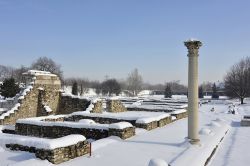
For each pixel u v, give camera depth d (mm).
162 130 18672
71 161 10617
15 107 22422
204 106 54094
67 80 100562
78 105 25594
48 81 25172
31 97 23781
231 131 21750
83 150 11508
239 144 16281
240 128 23609
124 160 10828
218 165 11812
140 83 97188
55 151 10172
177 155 11672
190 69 13555
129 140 14672
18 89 43812
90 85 111812
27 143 11914
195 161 10750
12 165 9492
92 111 24328
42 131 17531
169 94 84625
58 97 26031
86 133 16203
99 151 12102
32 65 74438
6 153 11617
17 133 18281
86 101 25359
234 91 67125
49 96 25109
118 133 14891
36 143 11188
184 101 50938
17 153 11617
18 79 73062
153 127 19312
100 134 15805
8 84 43469
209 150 13055
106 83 90125
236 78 67438
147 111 32031
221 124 22797
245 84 63812
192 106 13500
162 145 13570
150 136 16031
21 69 77312
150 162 8969
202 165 10844
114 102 29156
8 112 21922
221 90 104375
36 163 9781
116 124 15094
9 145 12227
